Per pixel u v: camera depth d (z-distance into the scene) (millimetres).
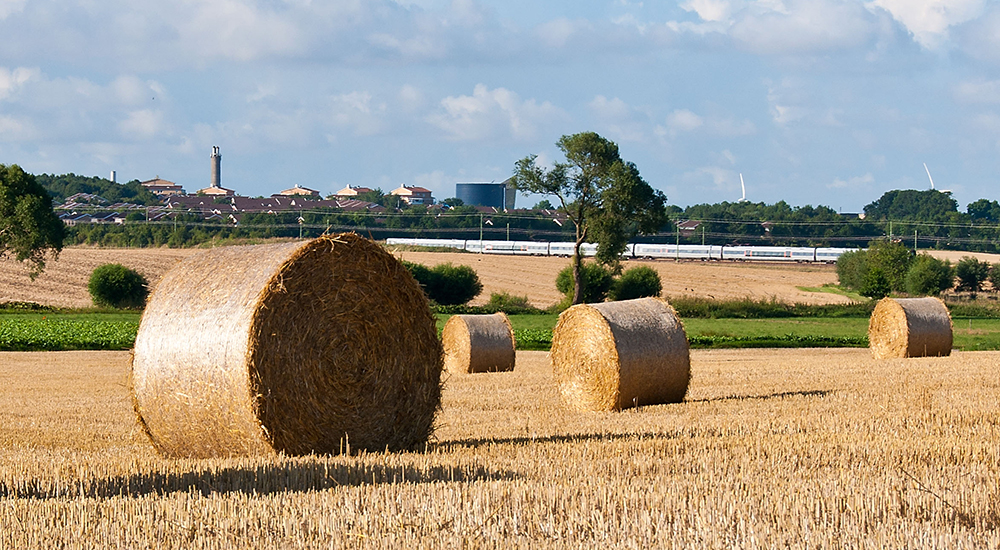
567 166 84312
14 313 68250
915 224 170875
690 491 11477
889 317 41719
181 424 15828
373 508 10641
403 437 16969
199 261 16781
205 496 11391
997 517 10398
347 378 16266
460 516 10305
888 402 22172
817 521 10211
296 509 10594
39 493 11578
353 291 16359
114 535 9664
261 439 15188
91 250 127938
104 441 17828
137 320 63156
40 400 25391
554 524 9984
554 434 17859
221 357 15250
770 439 15977
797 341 54844
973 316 74000
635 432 17844
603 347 23734
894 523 10141
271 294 15320
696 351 50031
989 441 15742
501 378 31781
